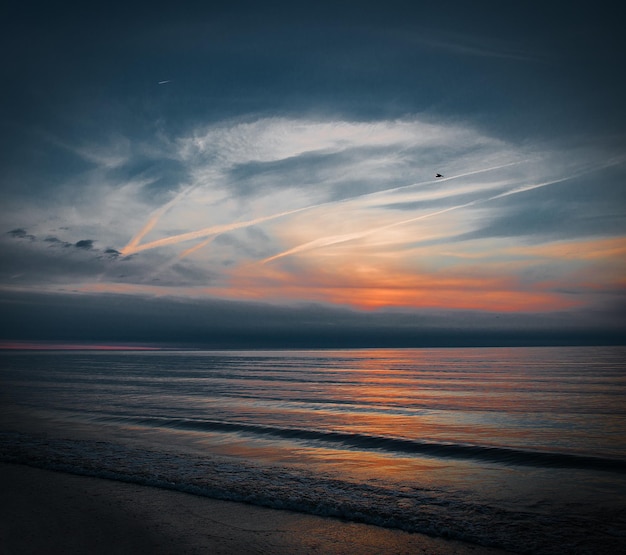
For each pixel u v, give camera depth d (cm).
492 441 2245
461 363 14075
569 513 1098
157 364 14300
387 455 1816
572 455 1797
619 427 2712
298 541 898
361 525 993
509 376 7900
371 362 15838
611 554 856
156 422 2653
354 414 3306
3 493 1223
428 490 1302
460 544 896
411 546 882
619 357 17662
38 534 929
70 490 1247
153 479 1349
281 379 7562
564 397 4478
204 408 3559
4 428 2441
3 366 12519
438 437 2345
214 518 1026
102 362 16000
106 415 2977
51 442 2012
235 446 1969
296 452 1858
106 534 928
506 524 1015
